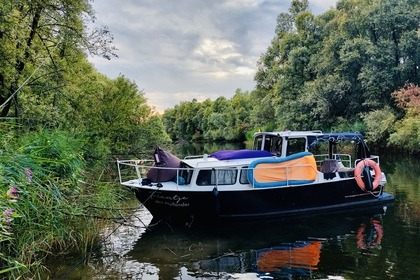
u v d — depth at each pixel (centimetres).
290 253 785
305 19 4247
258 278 658
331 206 1124
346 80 3362
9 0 1011
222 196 995
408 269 686
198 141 8219
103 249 786
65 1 1266
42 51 1264
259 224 1012
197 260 745
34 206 532
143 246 825
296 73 4131
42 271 645
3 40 1089
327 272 680
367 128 2969
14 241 547
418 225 972
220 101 8456
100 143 1525
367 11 3256
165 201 991
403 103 2750
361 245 827
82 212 721
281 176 1056
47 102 1388
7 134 590
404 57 3191
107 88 2120
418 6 3184
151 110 2389
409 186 1493
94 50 1306
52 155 657
